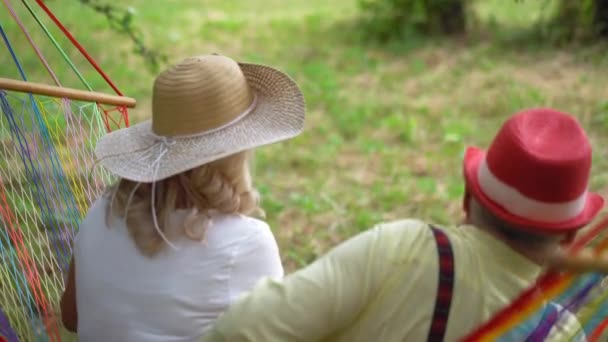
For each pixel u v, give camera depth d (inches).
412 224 65.5
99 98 97.7
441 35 372.5
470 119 267.4
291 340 63.1
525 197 59.7
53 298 100.3
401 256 63.4
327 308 63.0
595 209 63.2
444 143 247.3
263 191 207.5
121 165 72.3
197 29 400.2
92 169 100.8
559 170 58.4
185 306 72.3
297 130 75.7
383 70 329.1
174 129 71.5
